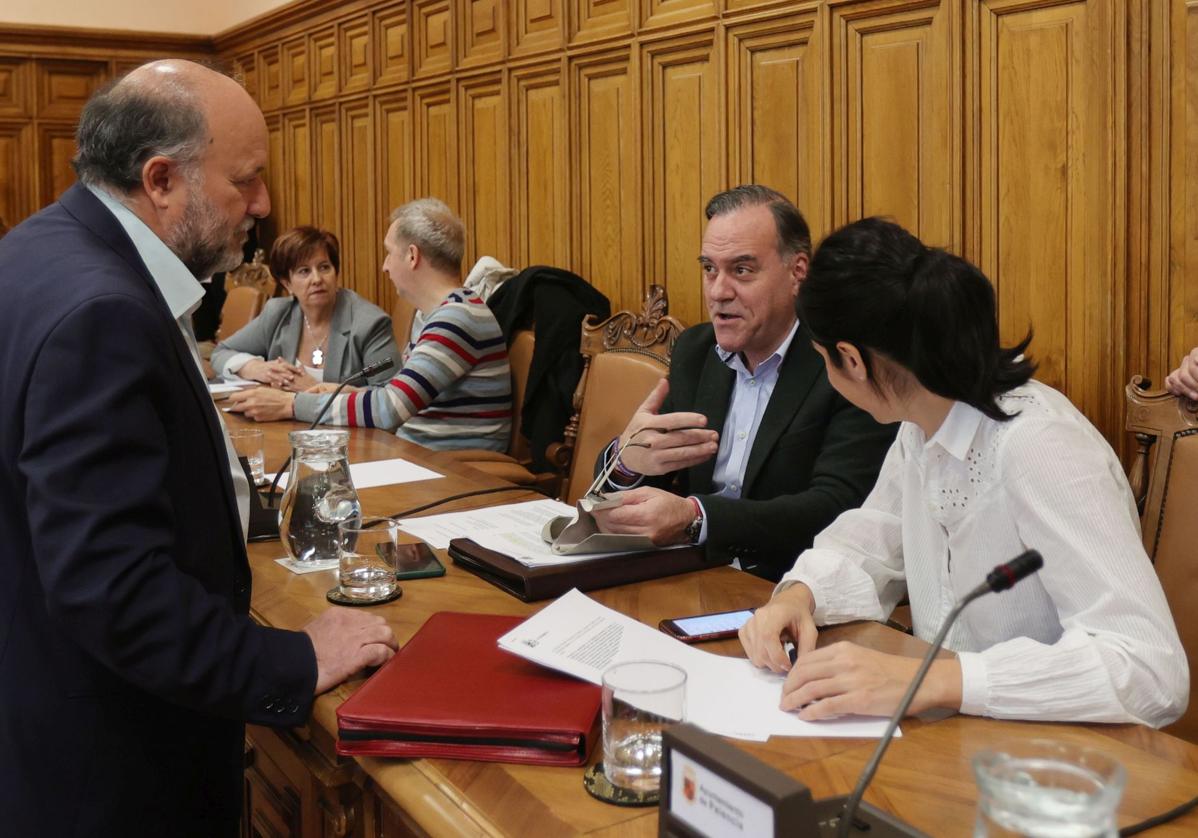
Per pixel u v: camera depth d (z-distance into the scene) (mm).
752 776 847
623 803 1083
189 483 1381
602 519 1867
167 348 1311
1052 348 2762
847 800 960
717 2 3520
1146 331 2578
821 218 3268
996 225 2854
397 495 2398
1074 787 800
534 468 3729
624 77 3941
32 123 7027
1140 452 2127
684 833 913
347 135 5734
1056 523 1359
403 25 5164
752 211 2336
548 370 3721
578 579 1732
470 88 4730
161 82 1424
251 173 1479
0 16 6828
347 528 1739
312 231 4160
